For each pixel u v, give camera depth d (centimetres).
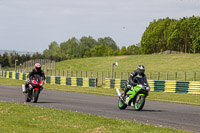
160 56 18100
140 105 2797
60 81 8319
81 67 17875
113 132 1744
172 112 2856
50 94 4969
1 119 2102
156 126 1972
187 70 13388
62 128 1823
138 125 1973
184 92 5759
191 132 1811
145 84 2794
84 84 7619
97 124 1977
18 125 1872
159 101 4134
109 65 17462
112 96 4841
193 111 2991
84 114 2431
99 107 3172
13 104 3070
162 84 6122
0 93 4850
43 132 1691
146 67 15412
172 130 1844
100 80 11425
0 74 12350
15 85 7225
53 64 17350
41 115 2334
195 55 17150
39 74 3494
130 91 2861
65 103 3528
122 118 2388
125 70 15300
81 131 1756
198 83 5572
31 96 3459
